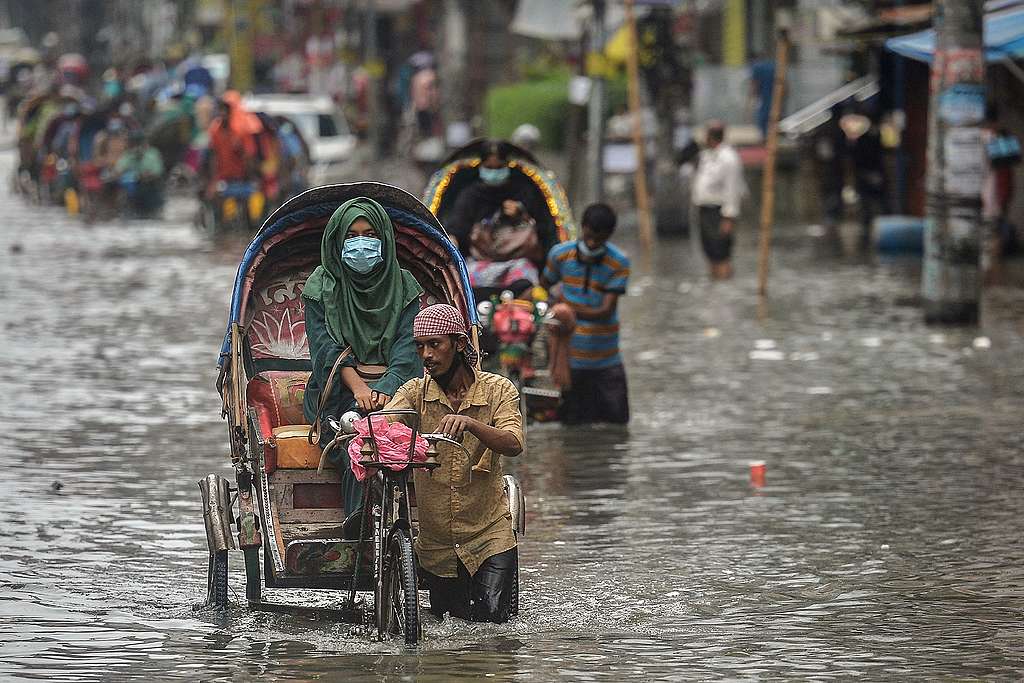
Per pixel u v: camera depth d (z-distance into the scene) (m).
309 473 21.89
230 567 24.47
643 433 33.66
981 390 37.78
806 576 23.39
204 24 197.12
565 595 22.50
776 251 70.44
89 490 28.67
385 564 20.53
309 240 23.88
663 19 74.62
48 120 94.38
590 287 33.91
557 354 33.34
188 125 102.75
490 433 20.27
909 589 22.69
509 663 19.52
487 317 32.88
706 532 25.84
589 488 28.92
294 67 152.88
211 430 33.94
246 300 22.95
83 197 87.50
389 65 145.88
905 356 42.56
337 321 22.11
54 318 50.09
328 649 20.09
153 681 18.92
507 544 21.16
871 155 75.25
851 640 20.47
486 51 131.00
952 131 46.62
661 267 64.12
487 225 34.03
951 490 28.39
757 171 87.88
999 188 61.91
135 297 54.97
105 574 23.58
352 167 95.69
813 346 44.44
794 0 105.69
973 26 46.16
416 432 20.02
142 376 40.38
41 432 33.59
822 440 32.72
